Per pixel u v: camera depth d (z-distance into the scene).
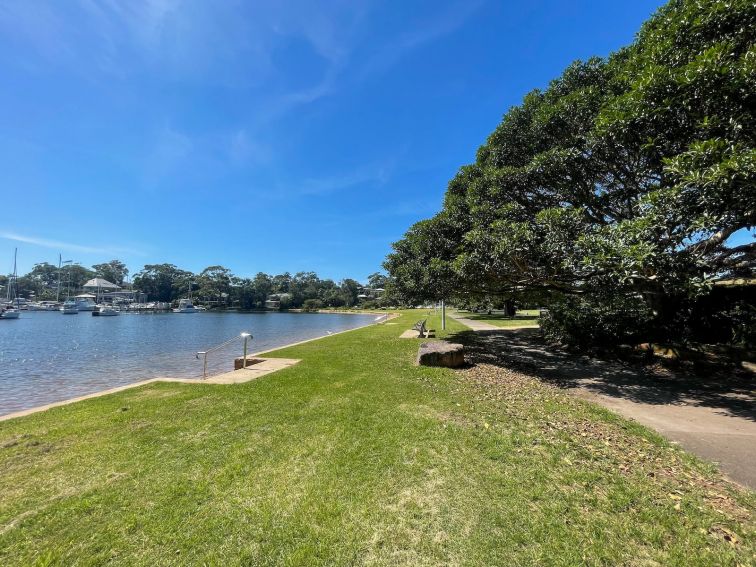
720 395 6.95
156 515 2.92
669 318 10.67
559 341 12.99
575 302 13.10
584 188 9.88
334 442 4.34
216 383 7.58
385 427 4.82
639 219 6.08
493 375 8.47
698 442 4.65
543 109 9.91
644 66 7.05
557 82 11.00
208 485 3.36
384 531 2.74
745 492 3.39
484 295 13.90
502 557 2.49
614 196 9.72
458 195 12.84
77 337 28.75
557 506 3.06
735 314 9.80
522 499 3.16
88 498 3.15
